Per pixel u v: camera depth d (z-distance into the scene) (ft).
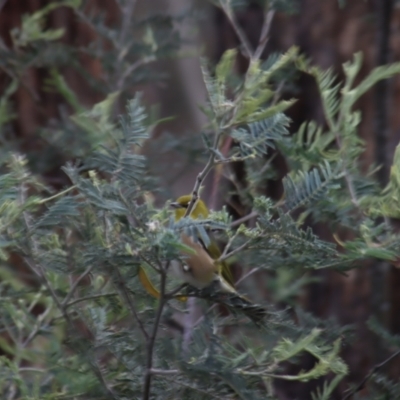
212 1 28.86
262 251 23.13
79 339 20.98
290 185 20.74
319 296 40.29
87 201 18.83
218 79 18.35
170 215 18.98
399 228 29.07
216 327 22.62
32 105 44.91
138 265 18.70
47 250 21.50
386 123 32.50
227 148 27.55
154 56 38.09
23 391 21.43
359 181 24.08
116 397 20.88
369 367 38.14
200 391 19.90
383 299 29.78
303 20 42.86
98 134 27.61
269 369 19.56
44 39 37.65
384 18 33.24
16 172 19.99
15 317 24.13
